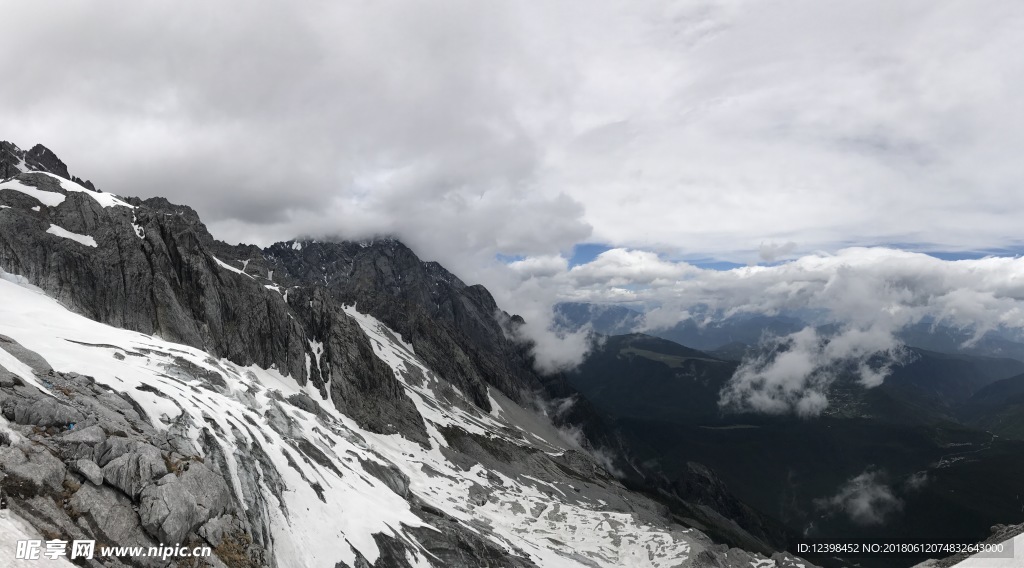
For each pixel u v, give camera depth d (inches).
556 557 4722.0
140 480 1659.7
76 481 1508.4
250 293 6904.5
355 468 4082.2
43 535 1294.3
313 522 2615.7
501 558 3804.1
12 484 1350.9
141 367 2967.5
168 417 2268.7
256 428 2938.0
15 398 1610.5
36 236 4972.9
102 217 5708.7
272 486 2532.0
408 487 4872.0
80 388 2004.2
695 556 5344.5
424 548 3282.5
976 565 1733.5
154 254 5792.3
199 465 1924.2
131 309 5295.3
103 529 1455.5
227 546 1797.5
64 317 3565.5
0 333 2356.1
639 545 5669.3
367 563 2667.3
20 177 5703.7
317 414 5610.2
